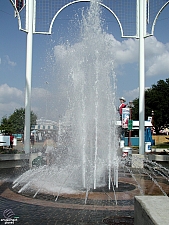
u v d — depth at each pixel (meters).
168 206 3.44
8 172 11.81
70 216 5.66
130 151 17.03
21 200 6.90
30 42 13.79
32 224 5.14
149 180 10.23
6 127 45.34
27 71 13.66
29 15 13.84
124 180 10.14
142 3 14.08
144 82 14.05
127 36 14.18
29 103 13.63
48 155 12.56
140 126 14.04
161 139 48.47
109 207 6.37
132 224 5.20
